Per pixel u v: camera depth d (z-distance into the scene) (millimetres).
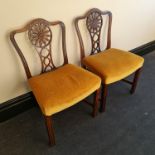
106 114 1809
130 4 2143
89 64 1723
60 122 1737
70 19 1732
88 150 1501
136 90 2100
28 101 1836
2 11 1359
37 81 1482
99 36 1924
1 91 1656
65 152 1490
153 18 2525
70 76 1524
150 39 2732
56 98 1320
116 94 2049
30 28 1492
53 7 1579
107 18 1994
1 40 1451
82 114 1816
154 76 2318
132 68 1693
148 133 1625
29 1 1438
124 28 2275
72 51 1917
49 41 1614
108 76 1573
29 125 1725
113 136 1604
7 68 1588
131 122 1726
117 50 1930
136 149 1503
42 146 1539
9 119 1787
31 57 1668
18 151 1512
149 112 1826
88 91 1438
